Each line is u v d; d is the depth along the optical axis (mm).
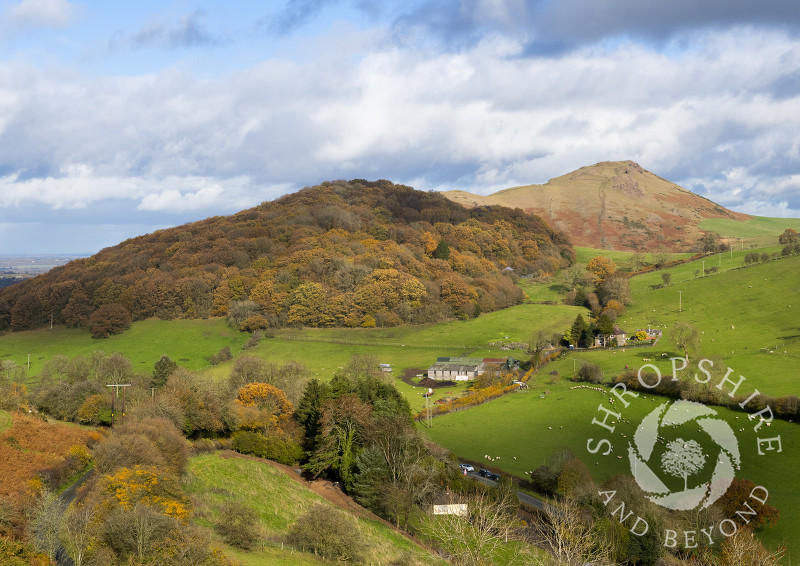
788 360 141125
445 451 96250
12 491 59094
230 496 71750
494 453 106312
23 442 73250
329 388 100438
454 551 65375
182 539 49500
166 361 126562
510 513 76875
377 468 80000
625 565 67625
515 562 62375
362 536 67312
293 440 95938
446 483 85938
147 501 55750
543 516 79188
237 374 127688
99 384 111562
